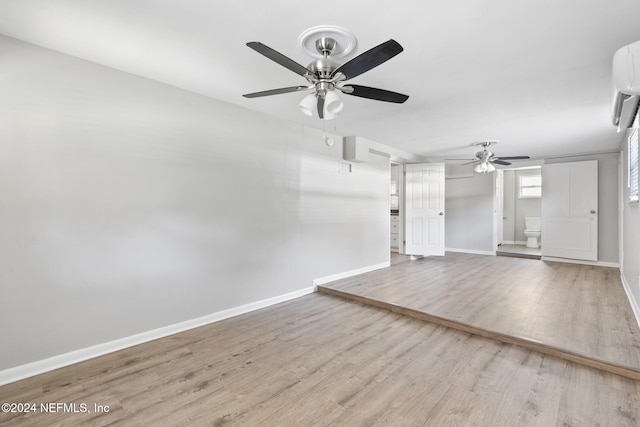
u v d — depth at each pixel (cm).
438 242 612
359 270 492
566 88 274
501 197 840
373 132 437
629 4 161
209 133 307
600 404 180
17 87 208
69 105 228
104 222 244
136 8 171
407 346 256
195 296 297
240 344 261
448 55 218
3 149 203
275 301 368
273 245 366
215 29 192
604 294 372
